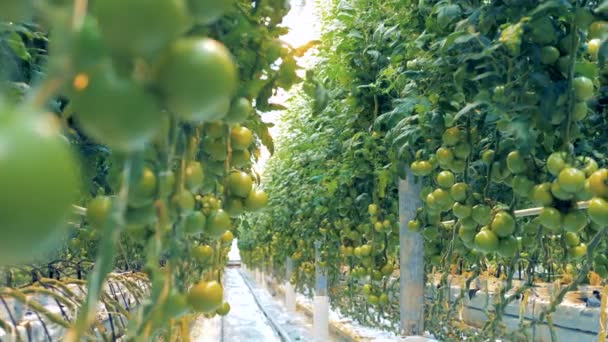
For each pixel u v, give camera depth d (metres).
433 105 2.39
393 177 3.53
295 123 6.58
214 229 1.20
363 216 4.73
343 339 6.86
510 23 1.79
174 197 0.88
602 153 2.02
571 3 1.64
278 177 8.17
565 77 1.68
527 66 1.72
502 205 1.91
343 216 5.11
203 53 0.54
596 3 1.64
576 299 4.57
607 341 2.78
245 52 1.26
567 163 1.56
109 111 0.50
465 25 1.87
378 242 4.09
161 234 0.78
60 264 2.57
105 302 1.53
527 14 1.64
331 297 7.86
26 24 1.41
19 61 1.39
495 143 2.09
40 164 0.37
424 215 3.16
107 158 1.84
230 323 9.73
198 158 1.30
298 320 9.56
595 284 5.33
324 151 5.07
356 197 4.66
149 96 0.53
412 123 2.94
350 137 4.33
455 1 2.02
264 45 1.26
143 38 0.49
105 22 0.48
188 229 1.07
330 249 6.33
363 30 3.69
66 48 0.45
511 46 1.61
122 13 0.48
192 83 0.53
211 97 0.54
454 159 2.15
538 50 1.67
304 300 12.09
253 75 1.29
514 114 1.76
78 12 0.45
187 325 1.38
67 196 0.39
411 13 2.83
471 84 2.01
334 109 4.66
